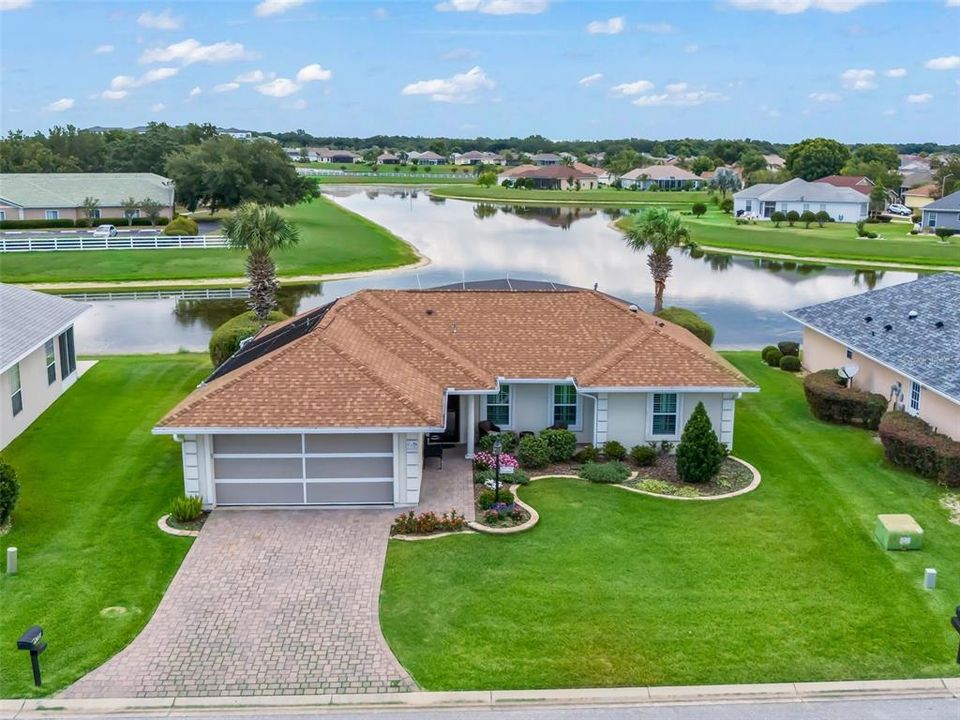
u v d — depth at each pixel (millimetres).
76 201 95562
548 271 71875
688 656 15336
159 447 26156
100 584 17781
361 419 20719
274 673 14883
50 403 30516
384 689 14469
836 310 34375
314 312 31156
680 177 187500
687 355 25109
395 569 18344
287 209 121562
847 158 167500
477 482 23047
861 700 14234
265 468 21359
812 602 17141
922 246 88812
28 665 15039
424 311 28531
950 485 23125
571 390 25750
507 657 15281
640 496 22250
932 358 26516
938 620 16516
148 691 14422
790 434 27766
